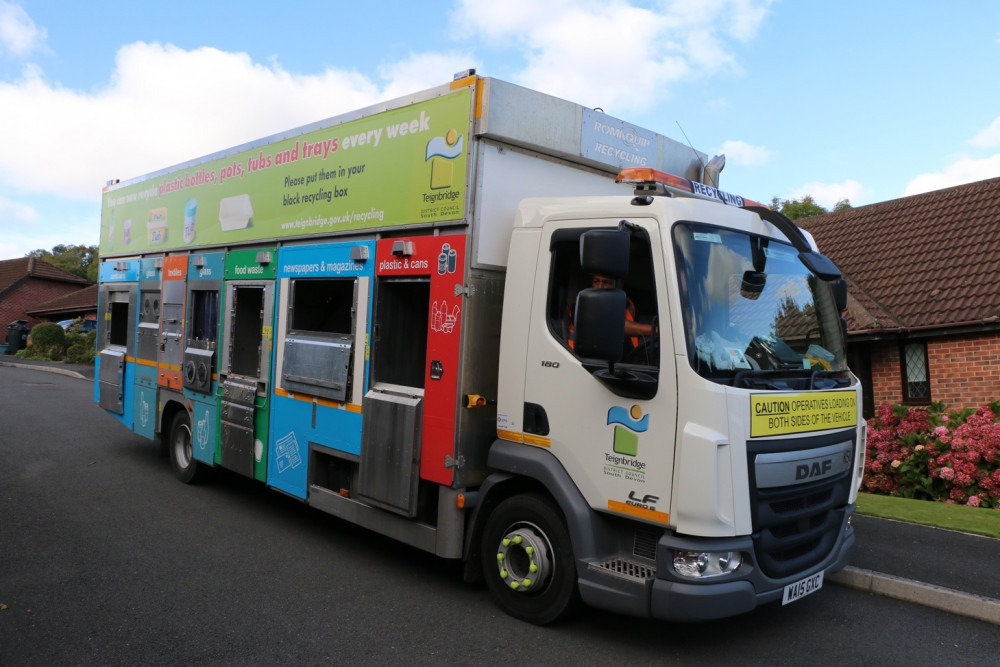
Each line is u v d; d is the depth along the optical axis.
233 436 7.40
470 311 4.99
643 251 4.32
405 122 5.57
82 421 13.54
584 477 4.46
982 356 10.98
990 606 5.07
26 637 4.50
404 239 5.48
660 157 6.20
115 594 5.26
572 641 4.62
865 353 12.37
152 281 9.36
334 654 4.38
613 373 4.25
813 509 4.44
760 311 4.55
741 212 4.74
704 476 3.92
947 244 13.30
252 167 7.44
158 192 9.37
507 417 4.88
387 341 5.75
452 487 5.02
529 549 4.73
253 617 4.91
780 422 4.22
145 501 7.94
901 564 5.92
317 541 6.72
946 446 8.77
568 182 5.61
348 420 5.92
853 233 15.20
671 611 3.99
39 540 6.46
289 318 6.69
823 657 4.50
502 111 5.01
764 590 4.15
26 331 37.44
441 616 4.99
